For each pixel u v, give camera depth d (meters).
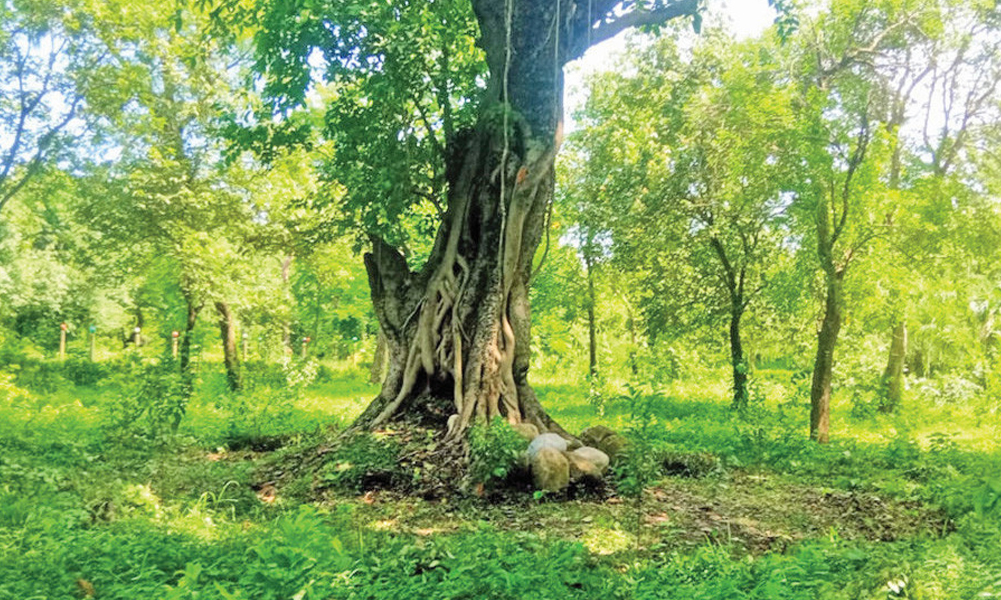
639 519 8.07
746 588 5.42
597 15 11.88
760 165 15.82
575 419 18.55
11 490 8.27
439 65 13.17
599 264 24.39
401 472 10.44
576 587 5.68
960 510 8.77
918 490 10.21
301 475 10.60
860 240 16.31
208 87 21.03
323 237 16.23
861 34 18.47
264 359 26.84
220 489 9.36
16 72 19.39
